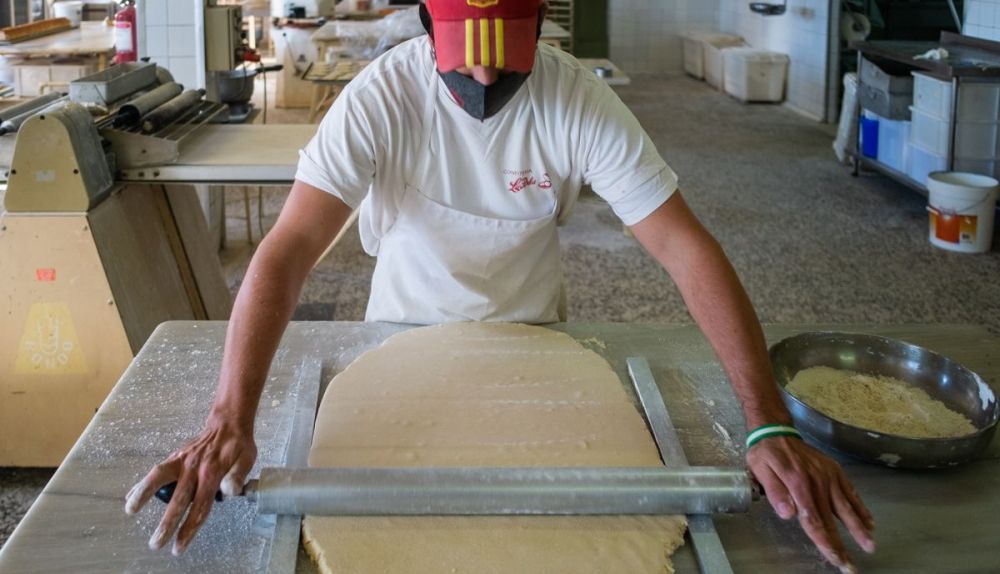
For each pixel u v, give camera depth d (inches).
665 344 61.8
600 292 148.4
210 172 93.1
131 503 39.0
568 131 56.1
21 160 83.1
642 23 392.8
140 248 96.0
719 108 311.9
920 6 303.4
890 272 156.6
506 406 51.6
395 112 55.5
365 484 41.5
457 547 40.2
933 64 179.5
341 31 201.6
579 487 41.9
